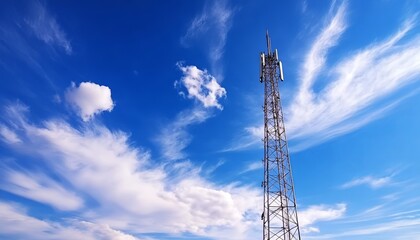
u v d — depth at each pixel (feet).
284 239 172.86
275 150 193.16
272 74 214.90
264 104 207.00
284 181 184.34
